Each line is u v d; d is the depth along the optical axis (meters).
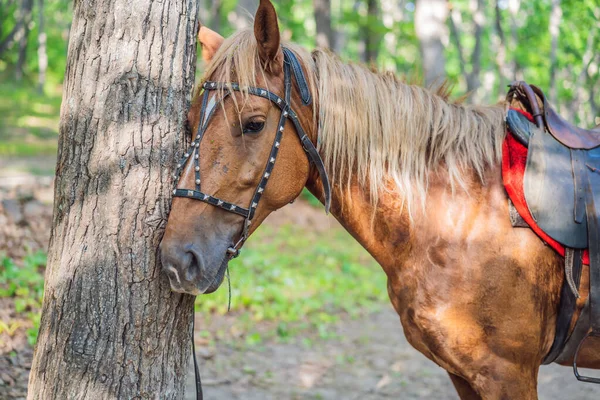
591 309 2.01
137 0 2.02
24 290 4.18
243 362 4.21
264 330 4.88
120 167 2.01
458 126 2.14
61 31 28.23
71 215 2.04
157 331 2.06
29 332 3.62
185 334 2.17
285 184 1.99
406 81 2.29
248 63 1.90
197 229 1.83
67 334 2.02
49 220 6.11
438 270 2.03
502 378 2.01
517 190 2.02
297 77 2.01
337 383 4.03
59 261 2.05
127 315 2.02
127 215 2.01
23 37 23.06
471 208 2.04
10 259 4.73
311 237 8.56
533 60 12.68
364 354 4.62
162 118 2.05
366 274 7.00
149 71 2.03
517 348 2.00
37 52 26.00
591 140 2.14
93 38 2.02
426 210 2.08
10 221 5.66
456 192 2.07
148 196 2.03
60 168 2.07
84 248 2.02
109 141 2.01
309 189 2.22
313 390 3.88
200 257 1.81
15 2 19.84
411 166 2.09
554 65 10.65
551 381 4.15
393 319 5.58
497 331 1.99
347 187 2.11
